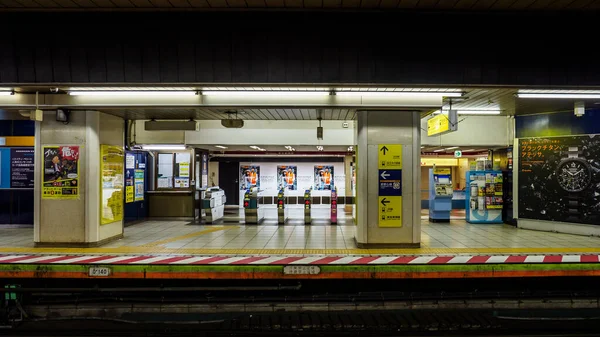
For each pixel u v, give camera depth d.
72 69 5.82
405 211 7.00
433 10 5.44
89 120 7.10
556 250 6.61
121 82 5.84
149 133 10.97
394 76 5.76
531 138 9.22
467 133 10.58
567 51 5.70
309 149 13.62
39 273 5.82
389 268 5.80
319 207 16.84
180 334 5.50
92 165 7.09
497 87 5.88
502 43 5.68
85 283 6.07
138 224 10.36
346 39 5.65
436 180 10.73
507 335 5.42
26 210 9.57
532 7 5.27
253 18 5.60
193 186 11.71
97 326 5.91
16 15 5.61
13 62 5.80
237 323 5.93
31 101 6.79
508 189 10.34
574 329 5.68
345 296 6.16
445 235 8.35
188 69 5.78
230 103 6.62
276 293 6.16
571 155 8.54
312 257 6.04
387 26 5.61
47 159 7.11
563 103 7.73
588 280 6.24
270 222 10.74
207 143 11.02
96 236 7.07
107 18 5.62
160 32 5.65
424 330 5.60
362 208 6.95
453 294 6.15
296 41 5.66
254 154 16.53
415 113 7.04
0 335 5.46
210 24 5.61
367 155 7.03
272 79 5.79
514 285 6.23
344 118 8.74
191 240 7.69
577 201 8.43
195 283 6.09
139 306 6.07
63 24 5.64
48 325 5.90
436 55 5.72
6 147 9.53
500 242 7.46
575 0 5.03
